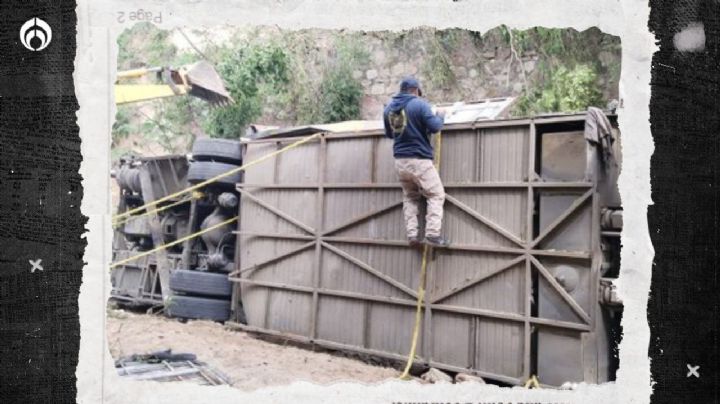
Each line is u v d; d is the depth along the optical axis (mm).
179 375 4945
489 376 5262
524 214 5160
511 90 10180
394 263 5961
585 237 4832
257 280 7117
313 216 6629
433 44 10891
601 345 4738
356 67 11648
